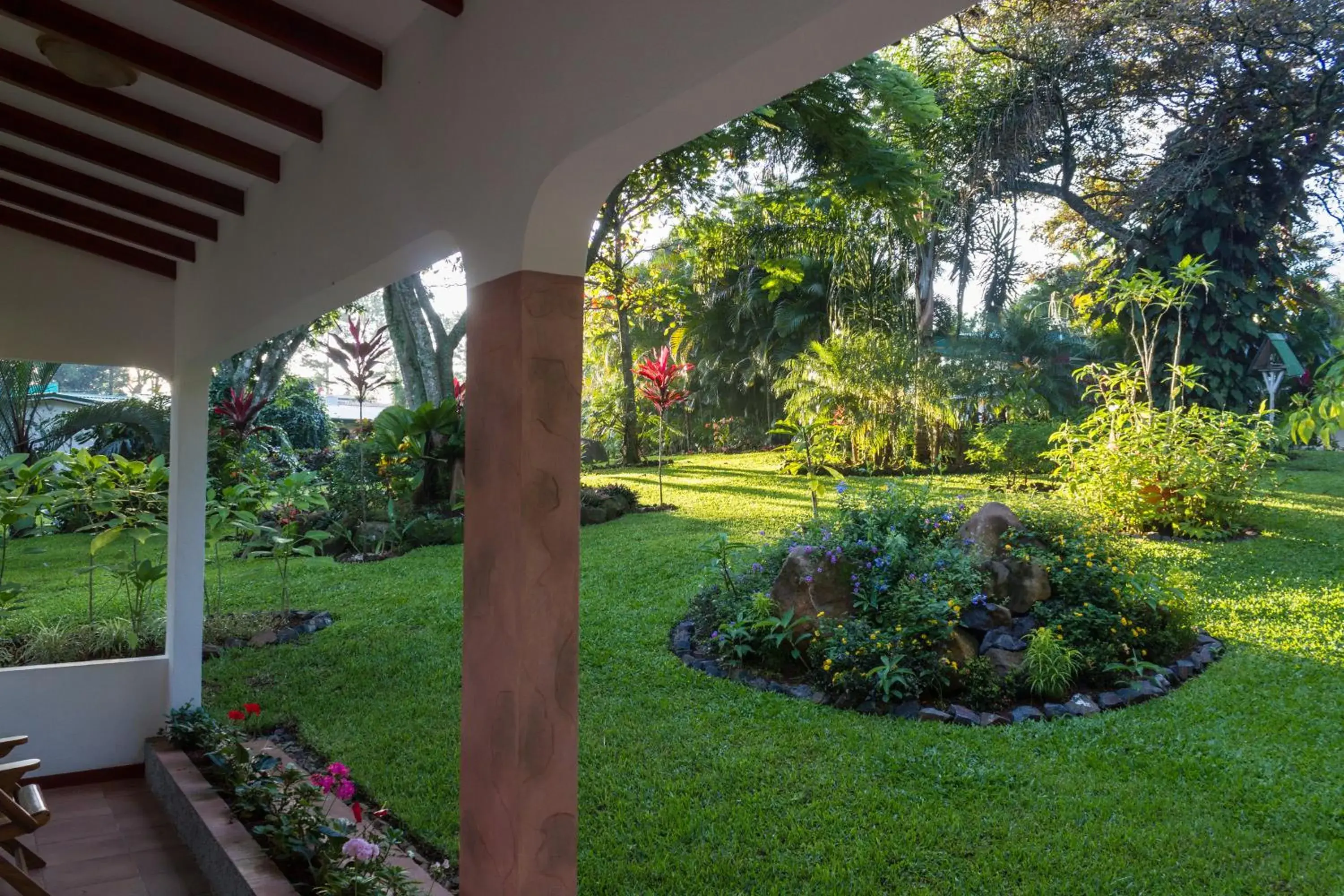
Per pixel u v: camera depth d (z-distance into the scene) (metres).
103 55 2.08
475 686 1.81
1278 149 11.09
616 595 6.35
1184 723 3.87
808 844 2.98
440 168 1.91
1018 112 12.52
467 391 1.83
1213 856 2.83
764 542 7.20
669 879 2.78
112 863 3.18
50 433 10.95
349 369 9.63
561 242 1.67
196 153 2.63
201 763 3.68
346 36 2.10
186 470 4.05
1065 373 12.94
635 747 3.81
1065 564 4.96
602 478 12.16
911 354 11.77
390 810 3.34
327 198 2.46
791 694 4.41
